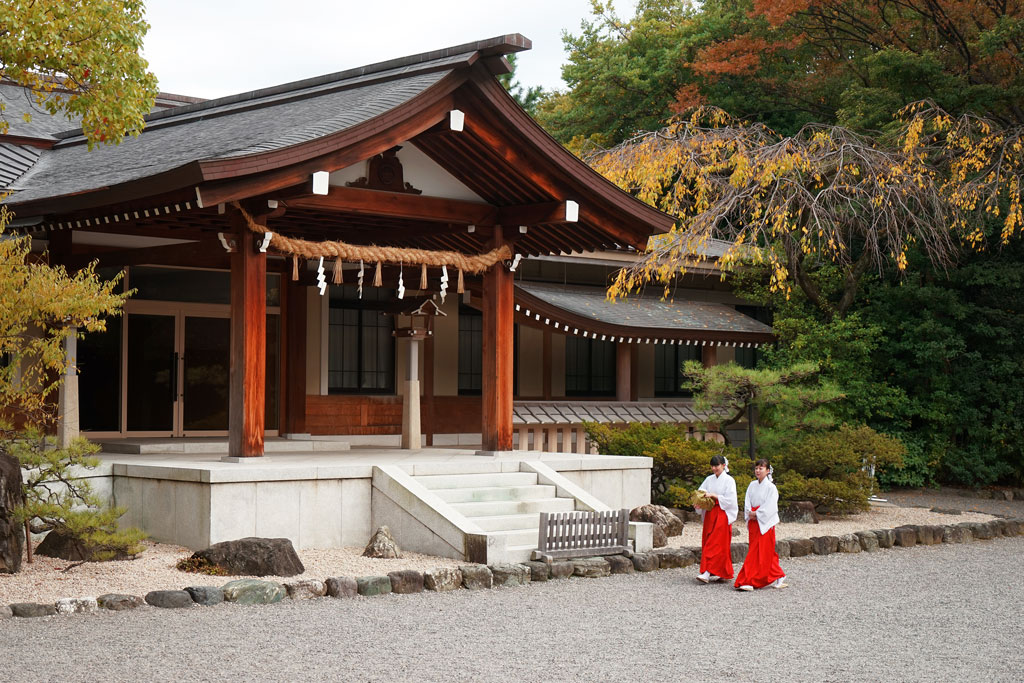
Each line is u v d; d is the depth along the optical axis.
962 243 22.41
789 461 16.80
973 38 23.09
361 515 12.46
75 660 7.22
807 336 21.50
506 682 7.00
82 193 12.61
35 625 8.27
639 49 33.09
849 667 7.64
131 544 10.64
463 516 11.91
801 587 11.10
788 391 16.95
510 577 10.73
